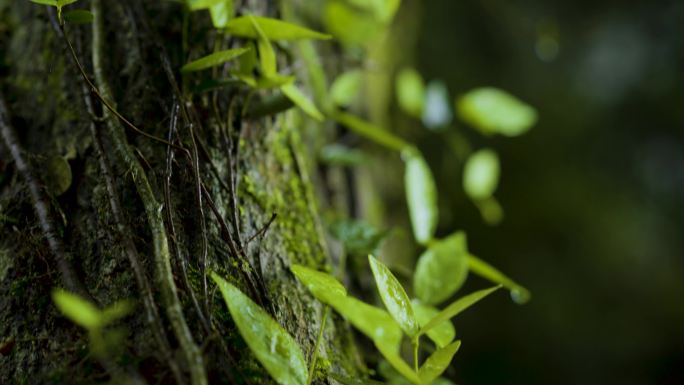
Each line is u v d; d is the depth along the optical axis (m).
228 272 0.55
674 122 1.36
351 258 0.65
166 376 0.52
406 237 0.77
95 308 0.54
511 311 1.15
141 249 0.54
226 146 0.57
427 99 0.79
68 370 0.52
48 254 0.55
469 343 1.12
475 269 0.64
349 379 0.55
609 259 1.22
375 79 0.77
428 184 0.67
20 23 0.63
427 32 1.10
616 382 1.17
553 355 1.15
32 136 0.59
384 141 0.68
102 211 0.56
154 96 0.58
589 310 1.19
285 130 0.62
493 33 1.21
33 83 0.61
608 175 1.29
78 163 0.57
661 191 1.32
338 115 0.69
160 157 0.57
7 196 0.57
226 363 0.52
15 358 0.54
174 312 0.51
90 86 0.54
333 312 0.59
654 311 1.22
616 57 1.34
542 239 1.19
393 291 0.53
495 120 0.76
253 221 0.58
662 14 1.38
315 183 0.67
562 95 1.28
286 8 0.66
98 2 0.60
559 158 1.25
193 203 0.56
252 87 0.59
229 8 0.59
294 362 0.51
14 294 0.55
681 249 1.29
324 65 0.71
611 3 1.35
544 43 1.21
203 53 0.60
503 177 1.18
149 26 0.60
